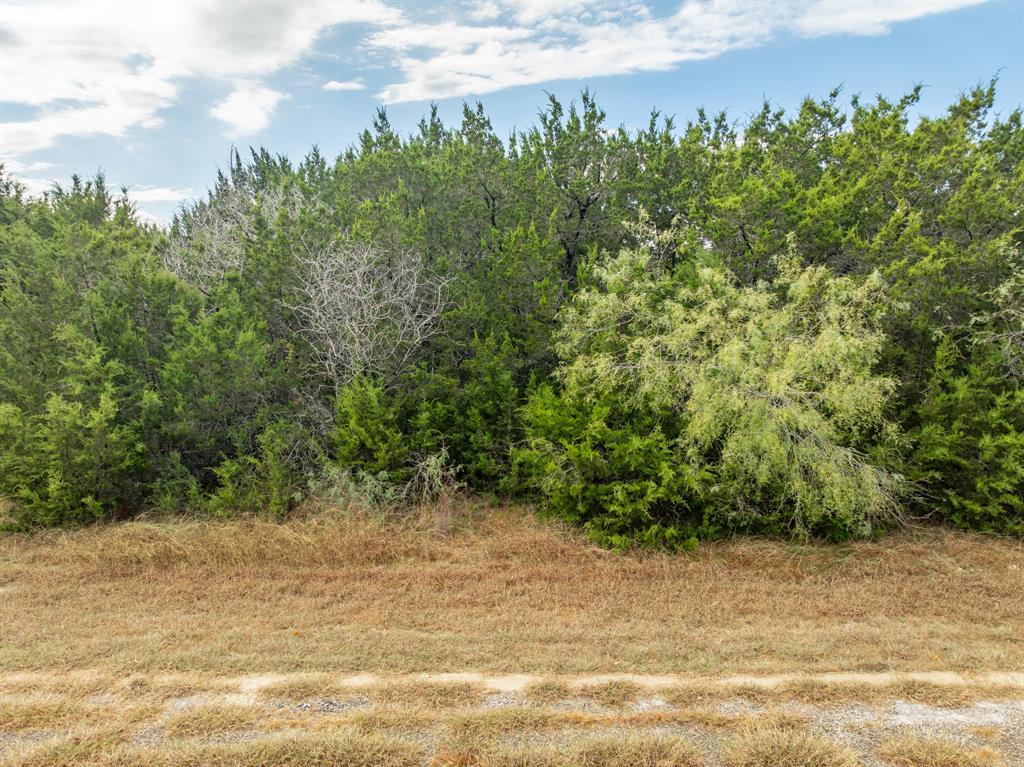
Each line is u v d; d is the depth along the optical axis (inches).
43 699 180.7
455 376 419.8
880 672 196.5
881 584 271.3
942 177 369.4
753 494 317.1
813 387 306.7
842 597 258.8
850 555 298.7
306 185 526.0
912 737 160.4
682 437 314.7
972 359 340.8
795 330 315.6
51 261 398.0
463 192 485.4
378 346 399.2
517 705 177.0
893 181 377.1
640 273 363.3
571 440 339.3
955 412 328.8
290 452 385.4
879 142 400.2
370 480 353.4
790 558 295.7
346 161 587.8
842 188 394.0
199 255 482.6
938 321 352.5
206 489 386.6
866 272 358.3
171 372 371.2
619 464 316.5
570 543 314.5
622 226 446.3
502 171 474.0
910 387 346.9
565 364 389.4
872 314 317.4
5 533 338.6
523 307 423.2
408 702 178.9
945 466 332.5
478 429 389.4
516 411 390.3
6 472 343.6
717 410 293.4
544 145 507.8
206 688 186.7
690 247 392.8
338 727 165.9
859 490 292.8
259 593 267.1
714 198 396.5
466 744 159.0
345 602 258.5
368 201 459.8
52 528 340.8
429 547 315.3
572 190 471.2
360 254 413.4
